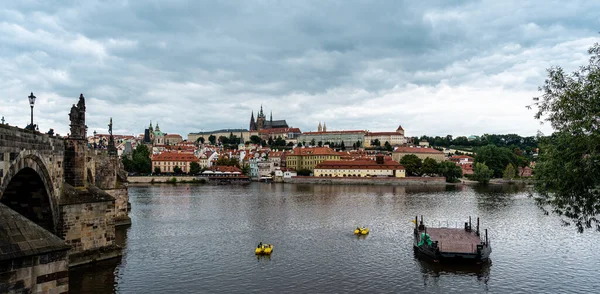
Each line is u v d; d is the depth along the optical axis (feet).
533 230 341.00
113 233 218.59
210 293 192.34
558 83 151.84
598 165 140.26
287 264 240.12
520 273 224.33
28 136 142.61
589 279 215.72
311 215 427.74
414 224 371.35
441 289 201.05
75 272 199.72
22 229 99.60
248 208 483.92
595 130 138.62
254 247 280.10
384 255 259.80
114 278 206.80
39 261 98.89
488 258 250.57
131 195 645.92
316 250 272.92
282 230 341.62
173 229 339.98
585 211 152.76
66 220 193.57
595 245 285.64
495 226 361.10
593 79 142.51
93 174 273.75
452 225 366.63
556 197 157.58
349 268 232.73
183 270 224.94
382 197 634.43
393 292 197.06
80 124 209.26
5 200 166.91
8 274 93.66
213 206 501.15
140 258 245.04
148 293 189.26
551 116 151.84
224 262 242.37
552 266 237.04
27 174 152.97
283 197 632.79
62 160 192.24
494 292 197.98
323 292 195.42
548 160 157.48
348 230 342.64
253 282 208.74
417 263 241.96
